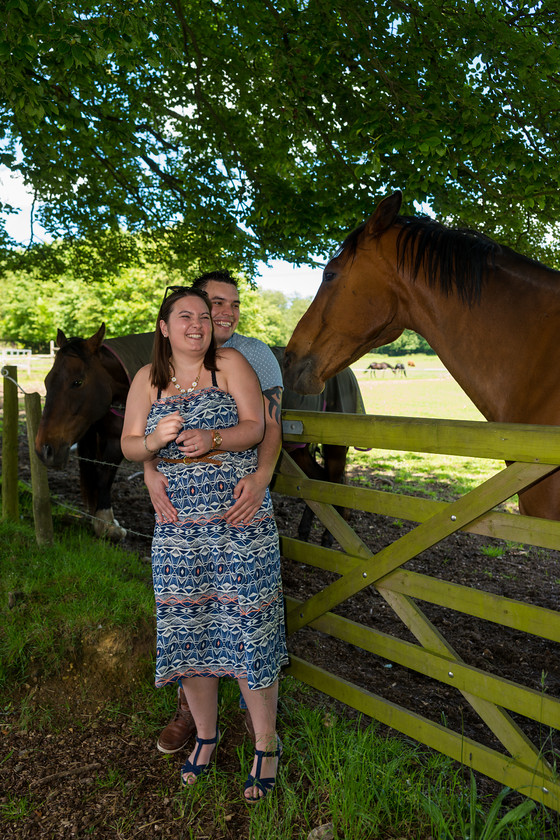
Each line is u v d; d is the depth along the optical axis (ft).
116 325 79.92
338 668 9.76
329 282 8.34
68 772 6.73
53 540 13.17
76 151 20.02
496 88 13.51
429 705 8.78
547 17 13.38
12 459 14.66
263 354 7.32
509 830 5.40
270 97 16.88
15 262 28.78
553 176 13.50
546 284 6.99
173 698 8.18
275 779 6.39
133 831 5.88
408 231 7.89
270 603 6.39
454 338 7.54
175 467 6.29
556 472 6.25
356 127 13.03
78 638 8.62
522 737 5.70
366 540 17.33
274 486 8.38
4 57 10.65
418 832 5.68
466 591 6.02
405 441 6.42
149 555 14.34
